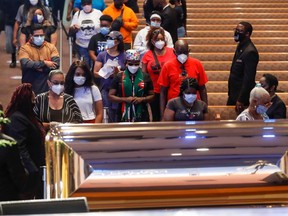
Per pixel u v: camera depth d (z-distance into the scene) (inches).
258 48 716.0
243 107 514.3
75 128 170.9
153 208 159.6
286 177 163.0
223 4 850.8
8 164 289.0
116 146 163.8
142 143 164.9
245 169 163.2
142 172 161.0
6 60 752.3
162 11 618.2
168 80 469.1
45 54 520.7
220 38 724.7
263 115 375.2
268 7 853.8
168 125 173.2
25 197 308.3
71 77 428.5
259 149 165.3
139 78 463.2
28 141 343.0
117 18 621.0
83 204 158.4
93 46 565.6
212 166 162.2
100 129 169.8
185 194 159.9
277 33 760.3
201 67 470.3
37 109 386.6
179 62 468.4
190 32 748.0
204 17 811.4
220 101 581.3
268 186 161.8
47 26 606.5
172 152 163.0
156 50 509.4
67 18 727.7
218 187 159.8
